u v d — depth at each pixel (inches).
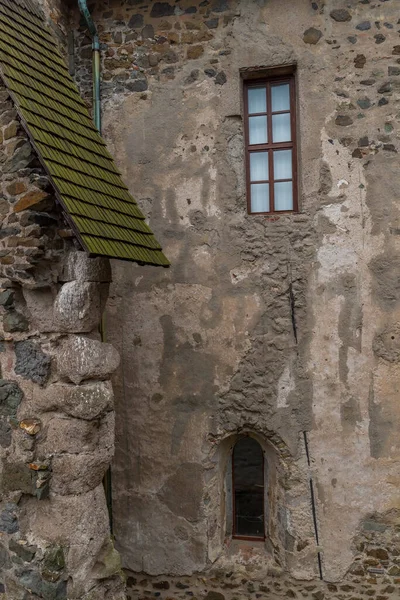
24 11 176.6
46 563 140.4
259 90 212.2
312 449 199.5
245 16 205.0
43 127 145.7
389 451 194.4
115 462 215.9
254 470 287.6
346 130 196.2
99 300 151.4
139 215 173.2
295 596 201.6
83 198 145.3
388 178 193.5
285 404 200.7
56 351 147.2
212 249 206.8
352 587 197.0
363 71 195.6
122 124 216.7
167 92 212.2
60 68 177.9
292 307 199.9
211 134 207.5
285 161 209.2
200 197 208.1
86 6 207.8
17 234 143.9
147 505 212.7
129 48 217.5
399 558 193.5
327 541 198.4
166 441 210.8
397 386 193.6
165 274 211.3
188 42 210.8
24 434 145.8
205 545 207.5
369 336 195.2
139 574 214.1
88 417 143.0
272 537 209.5
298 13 200.1
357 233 195.8
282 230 200.8
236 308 204.5
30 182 141.6
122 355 215.2
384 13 194.9
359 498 196.4
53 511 144.5
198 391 207.8
